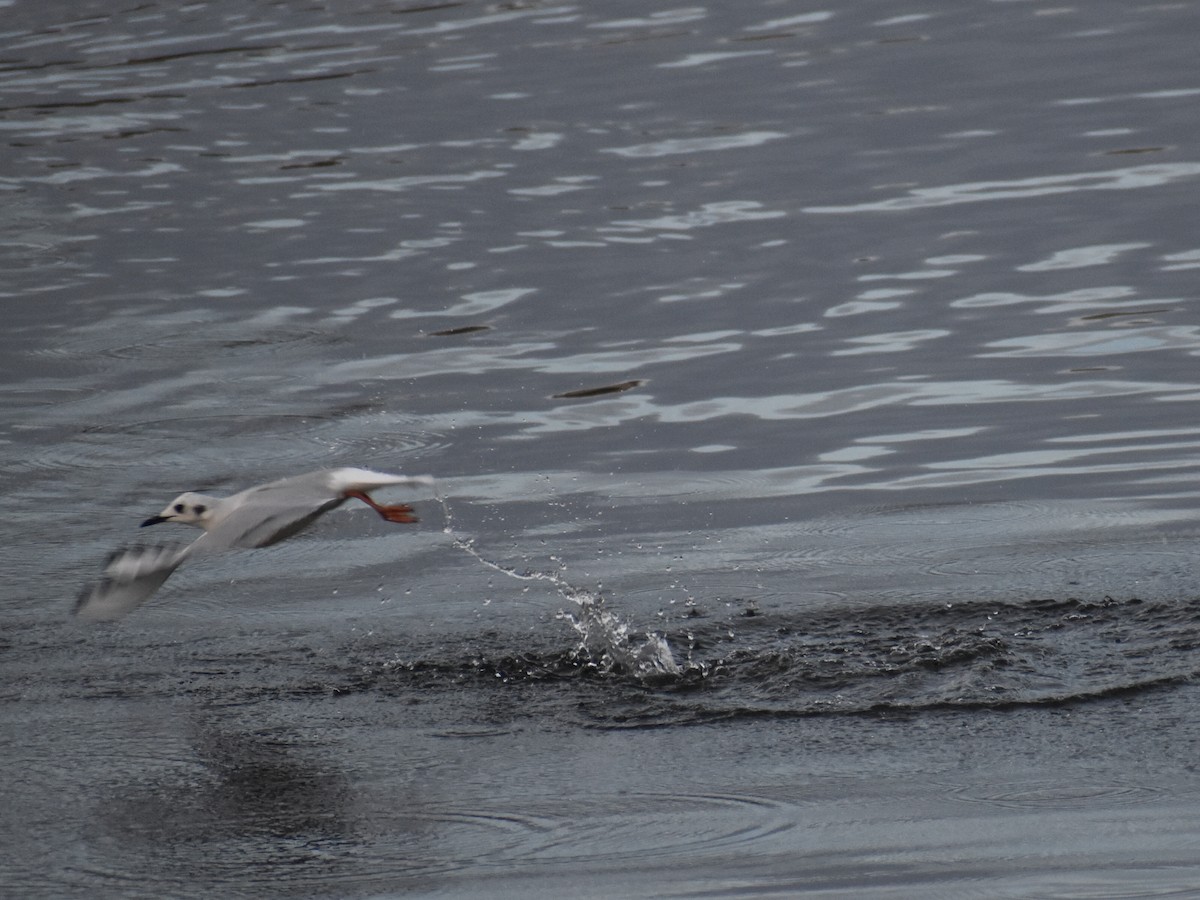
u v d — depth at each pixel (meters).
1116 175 37.34
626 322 31.38
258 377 29.64
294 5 57.97
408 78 48.31
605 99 45.09
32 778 15.89
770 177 38.88
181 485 25.09
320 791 15.48
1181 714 16.61
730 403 27.62
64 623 20.27
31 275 35.72
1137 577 20.62
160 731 17.06
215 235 37.62
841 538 22.47
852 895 12.78
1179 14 48.50
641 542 22.66
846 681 18.00
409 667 18.75
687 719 17.12
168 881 13.64
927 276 32.69
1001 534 22.33
